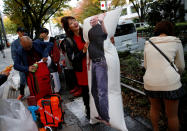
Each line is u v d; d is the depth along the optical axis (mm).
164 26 2062
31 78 2953
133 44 8516
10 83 5215
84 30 2285
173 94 1892
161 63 1944
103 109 2193
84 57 2629
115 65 2123
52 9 16859
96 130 2723
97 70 2193
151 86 2010
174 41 1950
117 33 8195
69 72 4398
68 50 2639
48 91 3059
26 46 2904
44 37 4379
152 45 2039
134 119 2900
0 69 9820
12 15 15828
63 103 3918
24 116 1346
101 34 2127
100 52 2131
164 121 2664
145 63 2184
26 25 17281
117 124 2115
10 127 1198
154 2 4559
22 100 4254
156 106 2189
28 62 3061
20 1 14344
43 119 2805
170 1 4305
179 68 2037
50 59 4184
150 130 2566
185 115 2410
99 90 2207
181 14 4438
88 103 2953
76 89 4469
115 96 2164
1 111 1239
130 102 3506
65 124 3002
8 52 22516
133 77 4676
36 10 15758
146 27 4863
